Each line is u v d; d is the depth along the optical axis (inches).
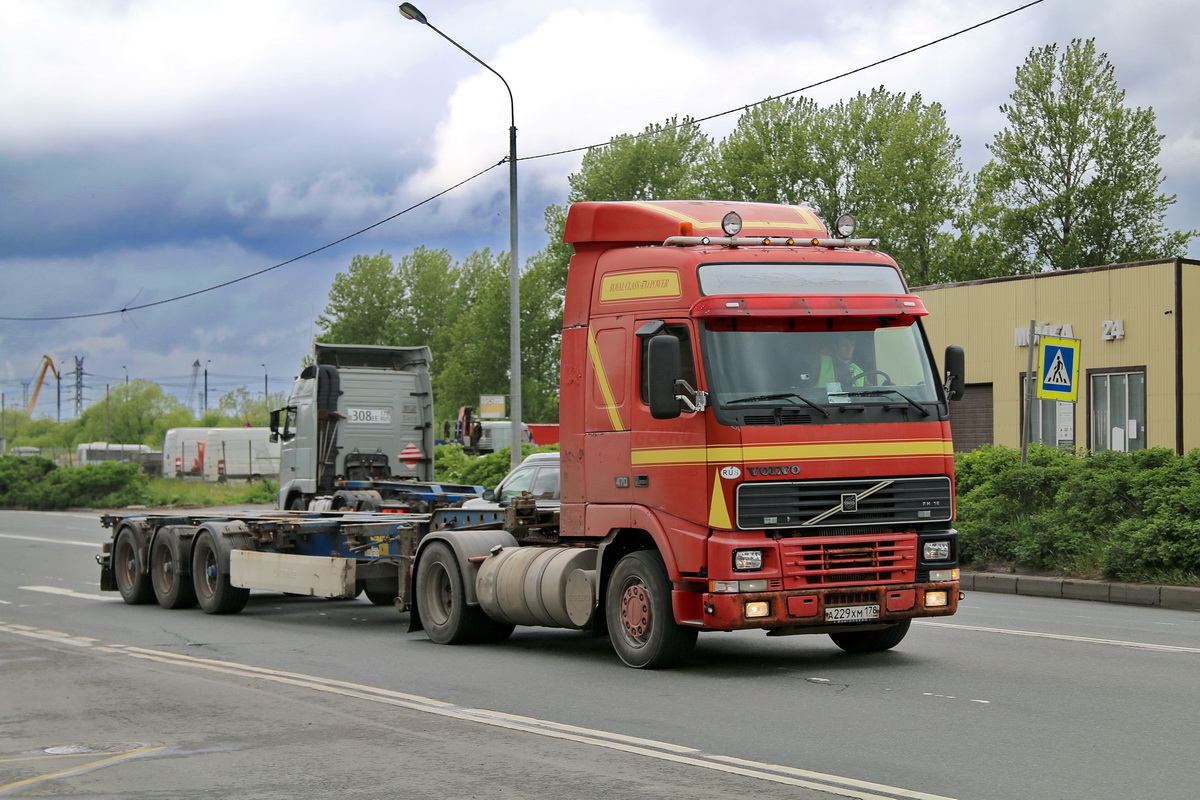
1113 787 247.6
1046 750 281.7
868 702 346.3
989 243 2044.8
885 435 401.7
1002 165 1983.3
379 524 572.4
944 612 407.5
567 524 451.8
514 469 658.8
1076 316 1111.0
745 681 388.8
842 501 395.2
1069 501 746.8
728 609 384.5
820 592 390.9
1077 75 1920.5
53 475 2240.4
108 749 302.8
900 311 409.4
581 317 450.3
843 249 432.8
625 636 427.5
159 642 520.1
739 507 386.9
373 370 1031.0
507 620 477.7
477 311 3435.0
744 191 2417.6
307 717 339.0
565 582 445.4
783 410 393.4
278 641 522.0
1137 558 655.1
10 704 370.6
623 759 278.7
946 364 428.8
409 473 1036.5
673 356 389.7
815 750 285.0
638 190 2851.9
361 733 315.0
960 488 873.5
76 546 1178.0
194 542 652.1
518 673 417.7
